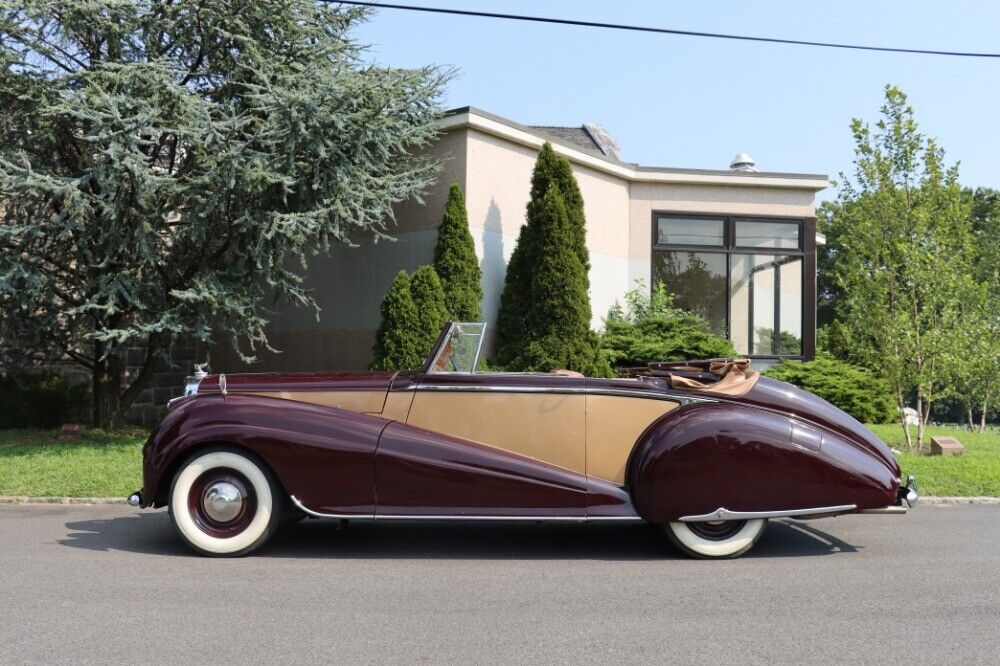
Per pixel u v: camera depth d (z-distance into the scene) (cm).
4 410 1156
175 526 485
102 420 1122
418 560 484
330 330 1265
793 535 563
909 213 966
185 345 1433
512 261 1120
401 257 1183
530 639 335
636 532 574
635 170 1396
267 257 943
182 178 920
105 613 367
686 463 479
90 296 968
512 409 502
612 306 1372
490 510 481
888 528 588
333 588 415
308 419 485
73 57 973
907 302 980
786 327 1459
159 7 936
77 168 1000
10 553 490
